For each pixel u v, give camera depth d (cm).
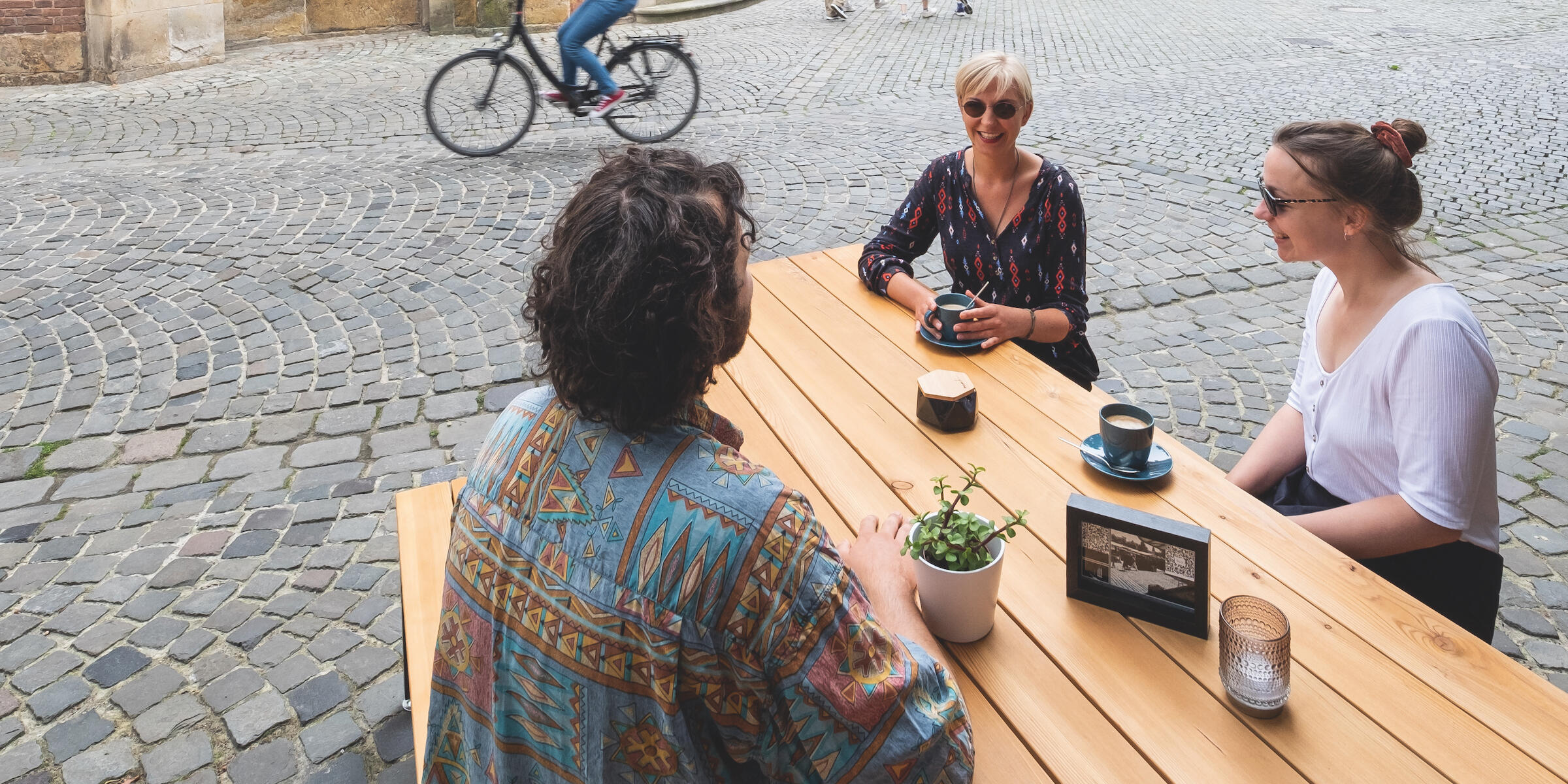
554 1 1250
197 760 259
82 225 631
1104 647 155
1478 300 497
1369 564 200
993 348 256
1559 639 287
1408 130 188
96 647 296
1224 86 945
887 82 984
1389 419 196
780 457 210
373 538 342
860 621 105
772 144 779
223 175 727
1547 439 379
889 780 108
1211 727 140
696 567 100
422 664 195
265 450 396
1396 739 137
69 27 988
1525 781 130
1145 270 536
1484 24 1229
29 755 262
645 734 105
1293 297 503
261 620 305
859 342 263
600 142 789
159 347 479
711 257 102
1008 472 202
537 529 108
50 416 423
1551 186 657
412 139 808
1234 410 408
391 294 527
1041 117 844
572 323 102
